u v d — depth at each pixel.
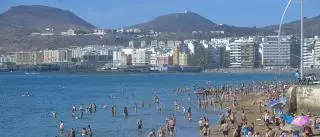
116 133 77.56
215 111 107.50
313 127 61.75
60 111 120.00
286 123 65.12
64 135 78.06
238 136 62.62
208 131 68.62
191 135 72.88
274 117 73.31
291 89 81.88
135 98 158.88
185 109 111.00
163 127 80.75
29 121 99.00
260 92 150.12
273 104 82.50
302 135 57.47
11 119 103.44
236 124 73.75
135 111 113.38
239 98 133.62
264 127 72.31
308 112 75.06
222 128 69.94
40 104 143.88
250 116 88.31
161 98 155.12
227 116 81.69
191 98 150.75
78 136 76.50
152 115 104.06
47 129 85.62
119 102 142.62
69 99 161.75
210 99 136.62
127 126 86.19
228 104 120.44
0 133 81.12
